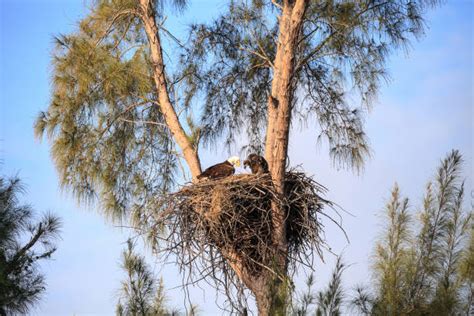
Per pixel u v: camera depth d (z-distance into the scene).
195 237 15.74
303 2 16.02
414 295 12.38
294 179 16.52
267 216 15.77
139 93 19.58
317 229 16.25
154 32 19.38
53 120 19.28
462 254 12.38
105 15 19.45
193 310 14.04
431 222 12.88
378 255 12.73
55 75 19.19
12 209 14.48
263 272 15.51
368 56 19.69
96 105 19.45
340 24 19.05
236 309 15.27
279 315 10.84
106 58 19.00
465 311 11.90
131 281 14.52
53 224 14.76
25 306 13.99
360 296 12.26
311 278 12.08
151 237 17.98
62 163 19.66
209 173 17.94
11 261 14.16
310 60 19.95
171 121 19.05
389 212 12.99
